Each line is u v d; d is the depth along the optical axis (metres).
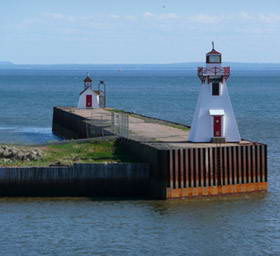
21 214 62.12
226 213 62.72
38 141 111.81
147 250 52.50
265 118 150.75
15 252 51.97
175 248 53.03
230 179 69.06
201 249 52.88
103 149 80.81
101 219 60.50
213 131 75.62
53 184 68.81
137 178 69.31
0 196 68.81
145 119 109.00
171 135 84.12
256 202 66.88
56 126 133.00
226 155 68.94
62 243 53.97
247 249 53.03
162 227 58.22
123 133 86.25
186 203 66.25
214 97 76.06
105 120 105.88
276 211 63.53
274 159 90.50
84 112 124.12
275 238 55.62
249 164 70.06
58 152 79.50
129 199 67.88
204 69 75.69
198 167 67.69
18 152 76.94
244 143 74.12
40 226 58.41
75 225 58.72
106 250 52.47
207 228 58.06
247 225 59.09
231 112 75.94
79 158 75.25
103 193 69.19
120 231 57.06
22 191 68.81
